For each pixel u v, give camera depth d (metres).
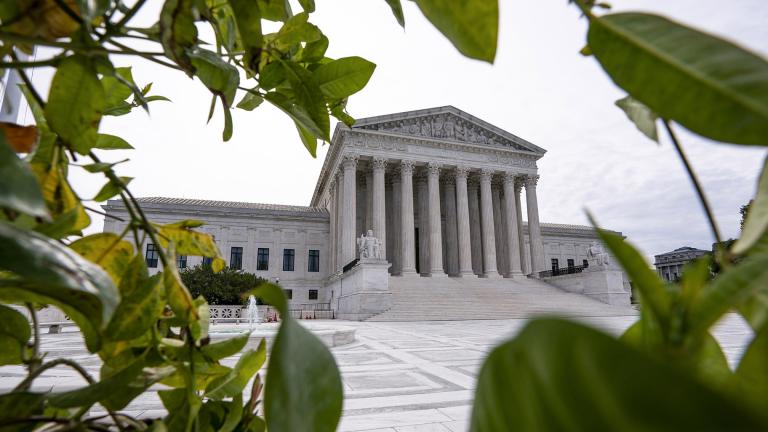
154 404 6.35
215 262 1.47
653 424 0.21
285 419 0.59
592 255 42.84
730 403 0.20
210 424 1.21
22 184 0.63
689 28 0.61
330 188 59.66
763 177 0.68
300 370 0.63
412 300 38.97
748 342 0.54
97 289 0.71
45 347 14.98
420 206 54.66
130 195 1.23
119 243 1.21
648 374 0.22
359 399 7.43
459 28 0.74
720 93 0.52
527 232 67.12
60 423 1.01
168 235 1.40
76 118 1.14
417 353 13.73
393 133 50.56
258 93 1.57
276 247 56.44
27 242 0.68
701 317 0.53
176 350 1.18
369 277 36.09
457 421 6.08
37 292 0.86
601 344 0.25
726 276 0.53
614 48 0.66
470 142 53.50
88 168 1.21
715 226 0.79
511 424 0.33
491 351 0.39
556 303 39.78
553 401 0.27
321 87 1.57
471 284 46.25
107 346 1.16
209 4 1.41
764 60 0.52
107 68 1.08
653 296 0.58
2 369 9.72
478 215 57.53
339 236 50.31
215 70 1.17
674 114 0.57
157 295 1.06
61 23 1.04
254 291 0.63
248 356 1.28
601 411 0.23
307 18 1.54
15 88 1.43
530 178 56.56
